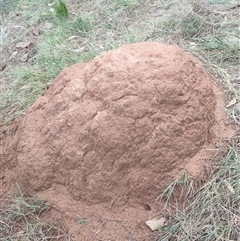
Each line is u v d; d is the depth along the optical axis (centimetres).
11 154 157
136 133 136
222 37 188
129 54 145
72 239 136
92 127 139
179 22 199
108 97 139
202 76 149
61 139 144
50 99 155
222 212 131
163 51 145
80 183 141
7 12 246
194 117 140
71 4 238
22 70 198
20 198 147
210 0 209
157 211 137
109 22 215
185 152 138
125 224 136
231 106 153
